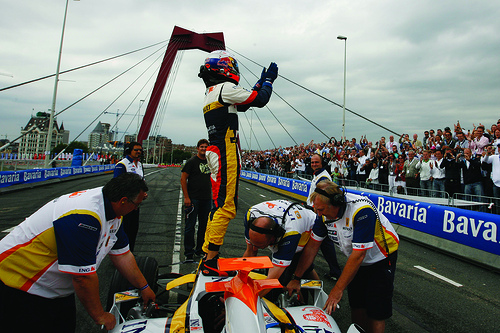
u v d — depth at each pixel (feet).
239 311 4.89
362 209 7.24
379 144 42.01
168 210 31.19
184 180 15.48
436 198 27.27
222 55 8.13
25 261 5.70
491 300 12.36
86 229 5.72
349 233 7.52
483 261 16.69
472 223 17.92
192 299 6.40
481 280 14.67
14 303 5.73
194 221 15.70
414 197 29.94
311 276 10.11
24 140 382.01
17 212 26.61
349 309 11.17
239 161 7.84
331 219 7.66
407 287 13.56
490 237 16.78
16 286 5.67
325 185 7.49
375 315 7.51
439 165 29.22
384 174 36.81
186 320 5.94
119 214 6.34
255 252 8.95
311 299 10.11
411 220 22.68
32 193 39.40
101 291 11.78
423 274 15.35
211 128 7.88
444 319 10.61
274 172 71.67
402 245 21.26
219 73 8.05
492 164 24.41
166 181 71.20
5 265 5.65
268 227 7.38
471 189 25.82
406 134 41.78
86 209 5.80
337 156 48.42
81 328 9.32
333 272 14.05
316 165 16.19
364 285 7.88
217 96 7.68
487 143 28.73
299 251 9.29
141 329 6.08
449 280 14.58
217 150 7.74
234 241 20.01
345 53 61.52
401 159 34.45
